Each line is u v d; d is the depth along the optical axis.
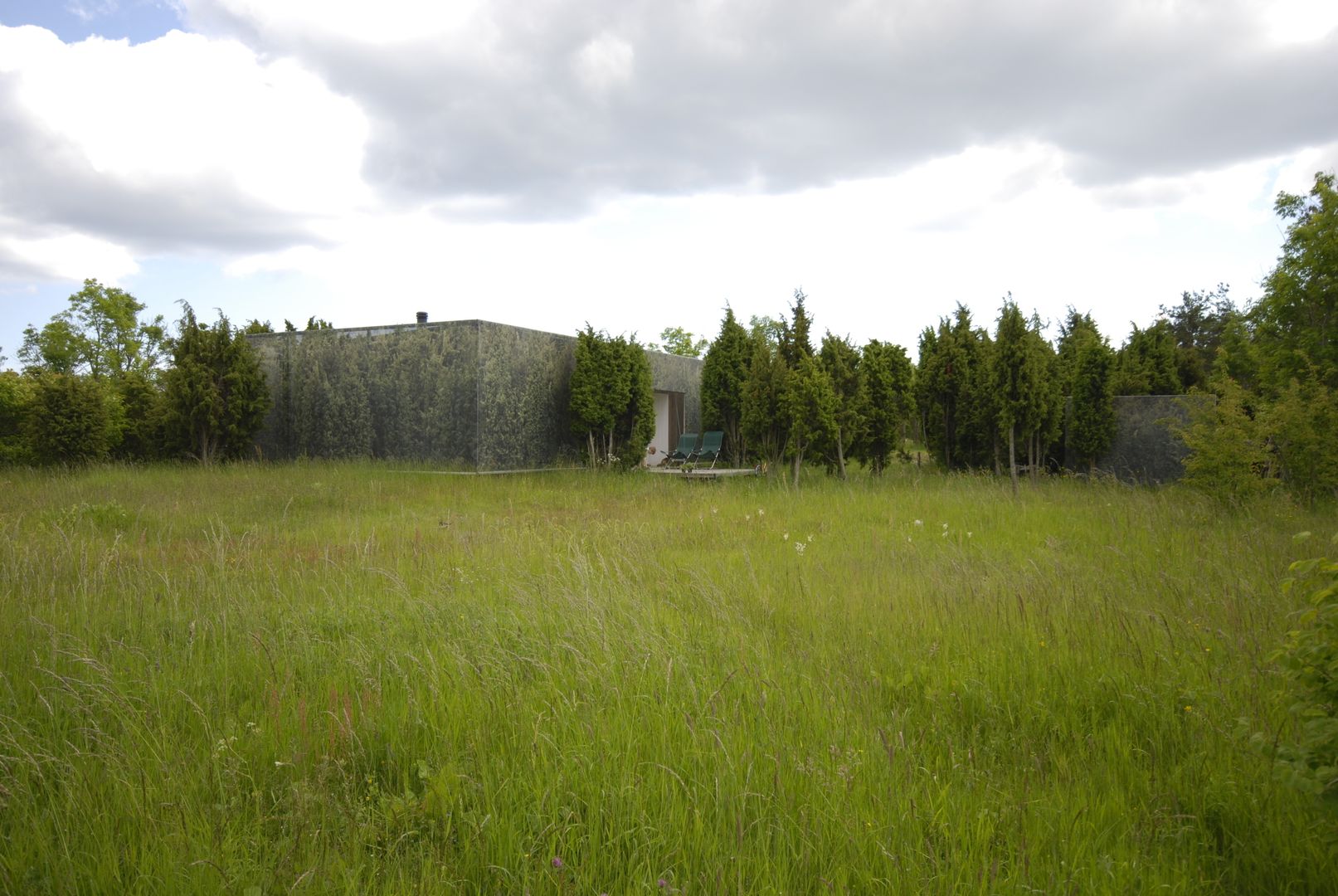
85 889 2.50
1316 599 2.50
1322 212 15.71
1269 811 2.93
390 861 2.64
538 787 3.00
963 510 10.39
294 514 10.23
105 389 17.03
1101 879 2.56
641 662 4.19
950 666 4.45
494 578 6.39
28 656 4.34
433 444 15.40
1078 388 15.73
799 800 2.95
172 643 4.68
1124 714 3.85
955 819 2.90
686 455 19.58
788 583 6.33
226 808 2.86
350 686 4.00
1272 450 10.60
